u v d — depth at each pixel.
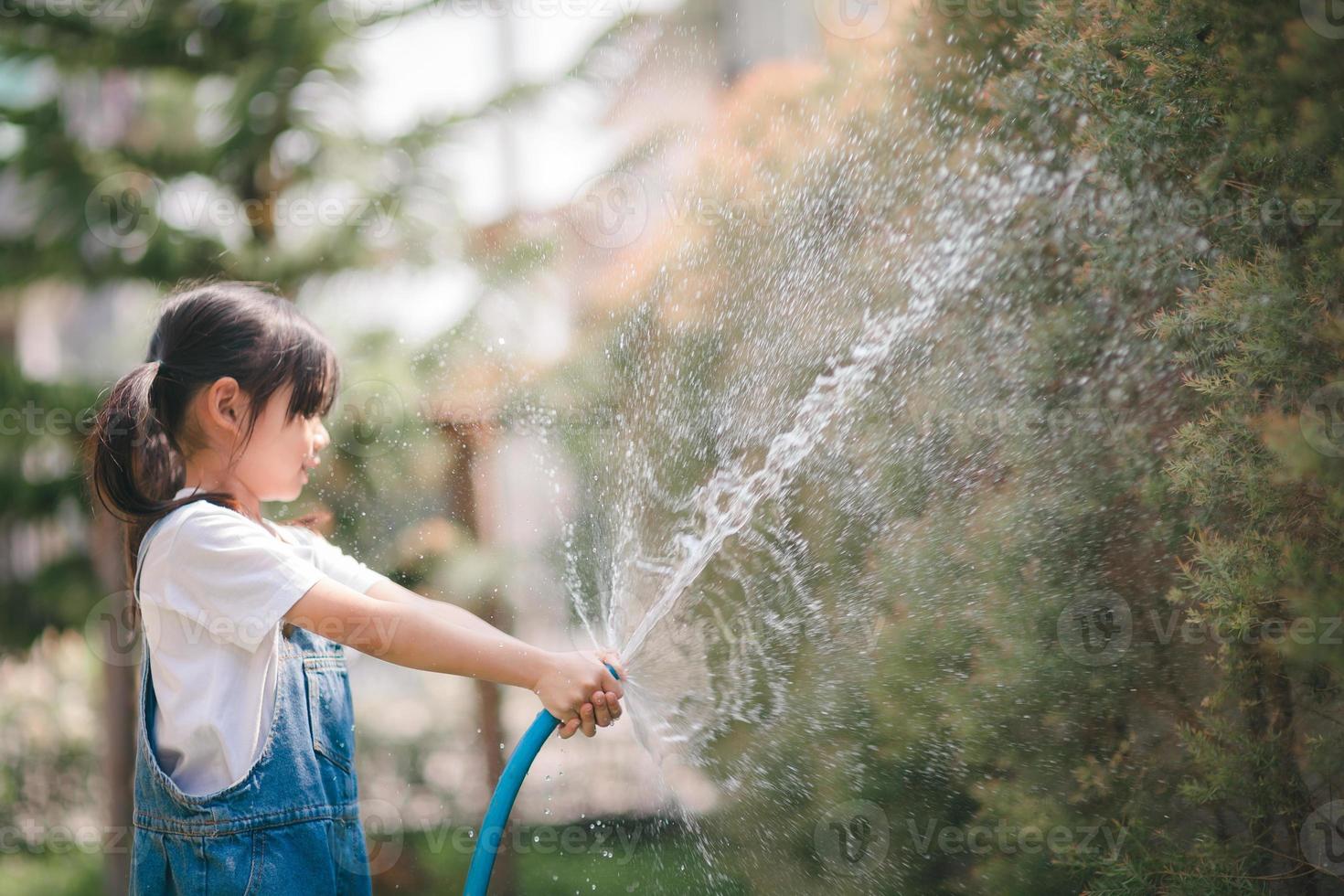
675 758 1.99
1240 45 1.45
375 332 3.21
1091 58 1.60
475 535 2.92
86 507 3.19
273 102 3.25
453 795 3.20
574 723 1.45
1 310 3.92
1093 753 1.72
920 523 1.87
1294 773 1.49
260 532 1.45
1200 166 1.55
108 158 3.30
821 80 2.26
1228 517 1.53
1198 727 1.64
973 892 1.81
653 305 2.49
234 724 1.37
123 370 3.30
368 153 3.34
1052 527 1.75
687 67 3.28
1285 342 1.36
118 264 3.26
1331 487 1.28
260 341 1.54
